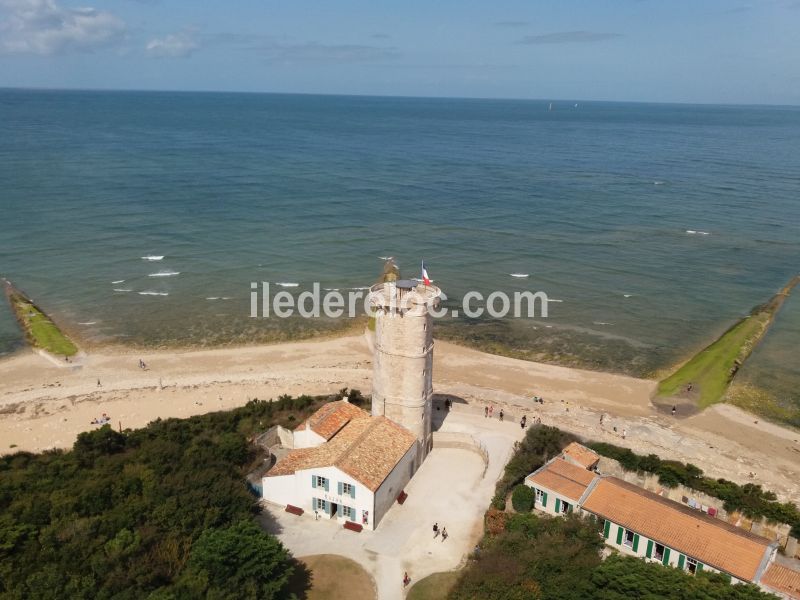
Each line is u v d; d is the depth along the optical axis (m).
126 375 71.75
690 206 161.38
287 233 128.88
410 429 50.56
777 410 67.06
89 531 36.09
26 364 74.12
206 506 39.38
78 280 100.06
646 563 36.28
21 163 190.12
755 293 103.44
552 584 35.25
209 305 93.19
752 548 38.34
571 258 118.94
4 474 46.84
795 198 171.62
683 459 55.50
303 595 37.66
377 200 161.38
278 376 71.88
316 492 44.84
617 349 83.50
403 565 40.53
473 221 143.00
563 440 55.03
